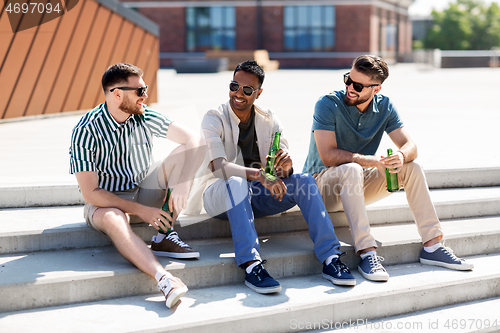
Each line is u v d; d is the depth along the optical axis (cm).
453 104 867
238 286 259
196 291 251
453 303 271
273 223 309
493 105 848
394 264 292
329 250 263
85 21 706
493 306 269
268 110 284
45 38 646
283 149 285
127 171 263
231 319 222
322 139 285
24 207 312
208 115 280
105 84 243
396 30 3130
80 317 220
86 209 257
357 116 292
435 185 370
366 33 2612
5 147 455
